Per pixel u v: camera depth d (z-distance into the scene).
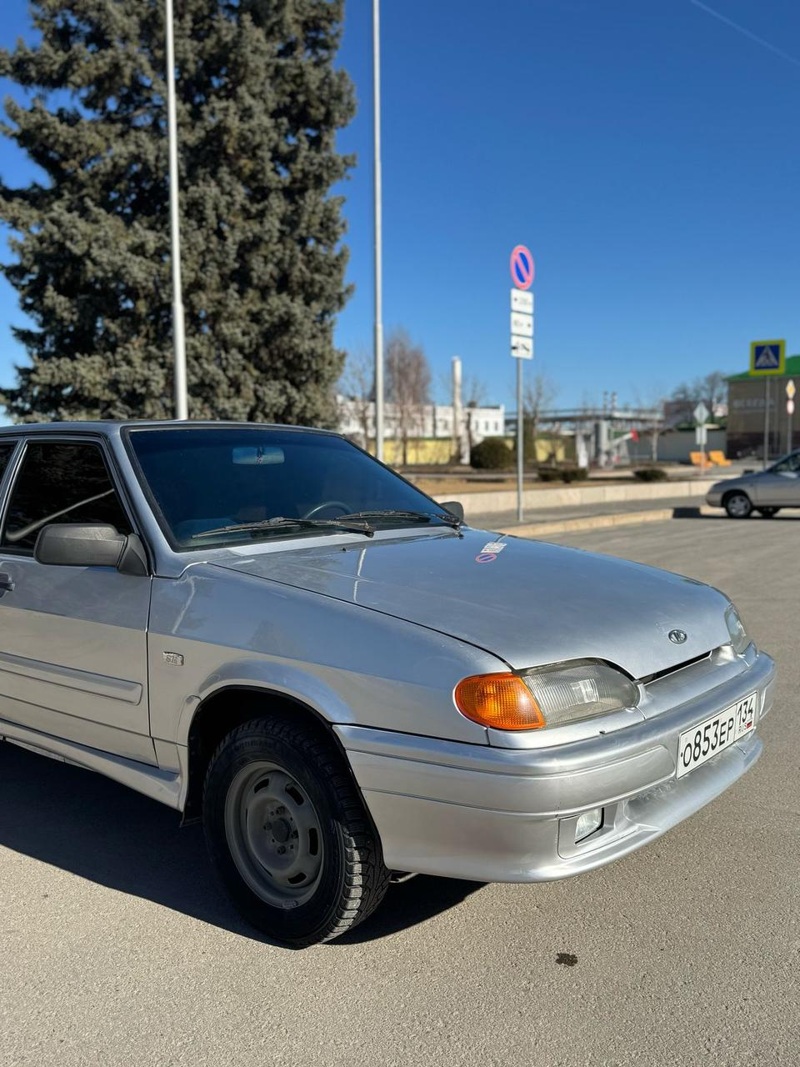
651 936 2.80
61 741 3.54
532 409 53.53
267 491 3.62
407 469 42.97
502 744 2.35
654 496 25.55
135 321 18.94
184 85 19.72
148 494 3.28
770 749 4.48
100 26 18.70
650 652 2.74
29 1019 2.45
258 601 2.81
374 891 2.63
